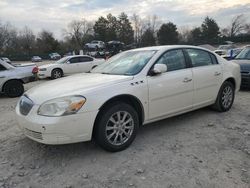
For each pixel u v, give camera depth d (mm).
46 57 73312
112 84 4074
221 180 3316
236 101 7203
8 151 4305
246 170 3533
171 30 83625
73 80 4496
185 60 5125
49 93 3916
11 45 87312
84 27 94500
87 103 3756
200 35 89562
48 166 3783
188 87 5008
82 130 3750
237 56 9977
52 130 3611
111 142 4043
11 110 7320
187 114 5930
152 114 4535
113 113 4000
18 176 3553
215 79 5613
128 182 3330
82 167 3719
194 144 4367
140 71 4457
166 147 4273
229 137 4637
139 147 4293
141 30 89500
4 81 9680
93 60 18000
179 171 3547
